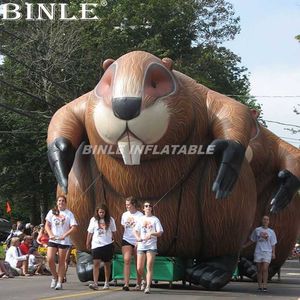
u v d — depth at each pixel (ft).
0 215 166.91
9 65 117.80
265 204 54.65
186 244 43.96
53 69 114.83
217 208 42.98
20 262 58.13
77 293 39.09
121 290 41.11
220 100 43.78
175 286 46.42
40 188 118.73
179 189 43.06
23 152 116.37
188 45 128.26
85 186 44.50
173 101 40.42
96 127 40.81
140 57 40.75
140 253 40.06
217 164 42.73
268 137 55.01
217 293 41.81
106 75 41.22
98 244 41.01
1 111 115.85
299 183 50.44
